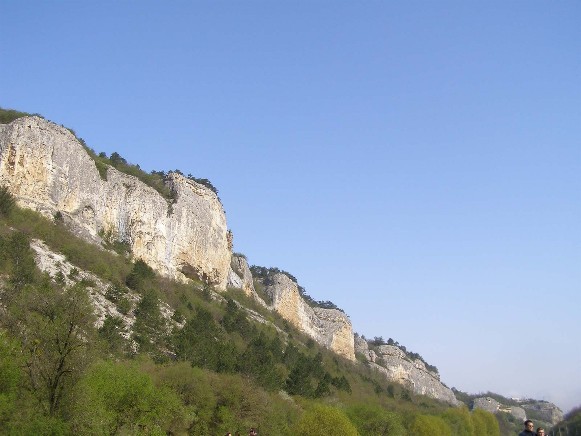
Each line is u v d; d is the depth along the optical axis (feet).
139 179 467.93
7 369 139.33
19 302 157.07
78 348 143.54
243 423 238.07
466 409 457.68
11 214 311.06
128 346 254.06
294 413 291.58
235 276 587.68
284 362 422.00
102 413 147.74
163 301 358.02
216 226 524.52
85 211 374.22
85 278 299.58
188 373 235.81
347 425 259.60
